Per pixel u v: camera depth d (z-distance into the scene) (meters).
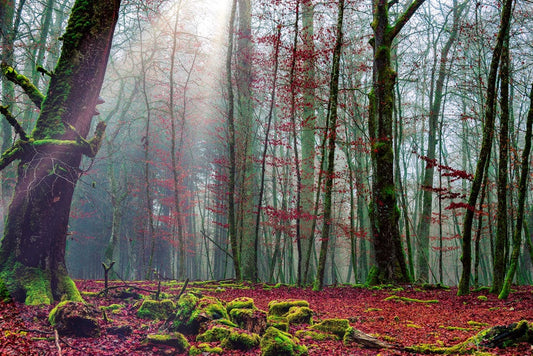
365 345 6.04
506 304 9.84
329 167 12.23
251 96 18.17
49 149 7.09
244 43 18.80
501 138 11.15
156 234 24.16
